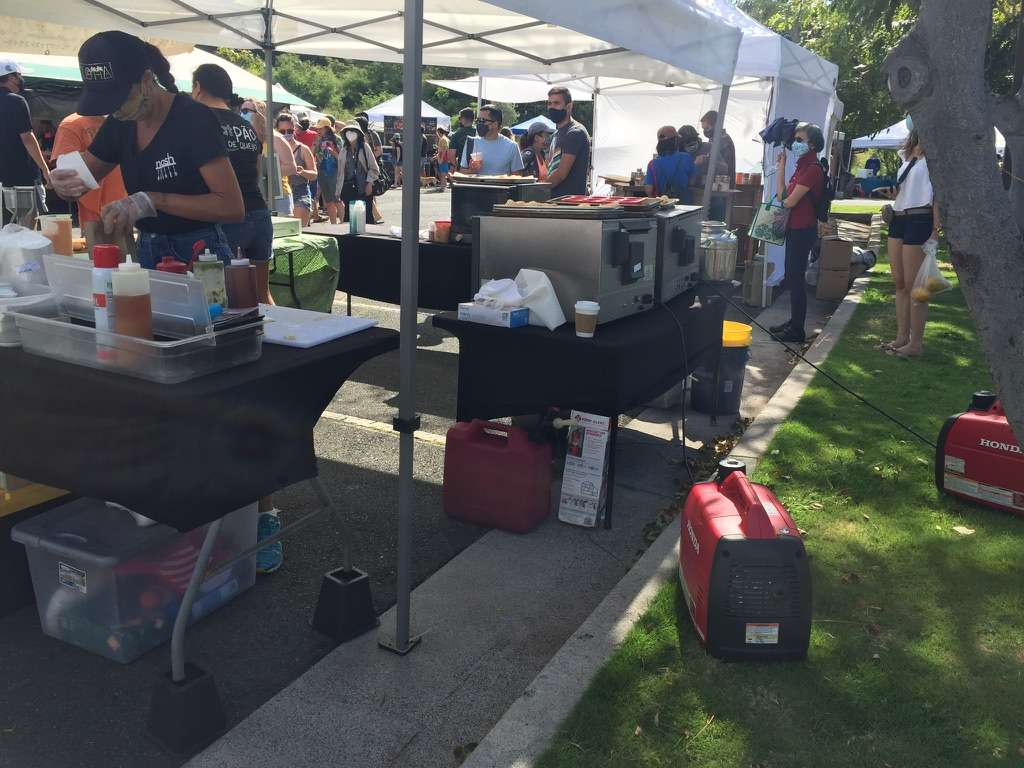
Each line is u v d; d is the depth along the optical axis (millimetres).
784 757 2254
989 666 2656
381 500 3896
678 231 4148
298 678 2596
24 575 2926
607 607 2961
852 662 2666
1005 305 2143
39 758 2240
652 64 5043
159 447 2006
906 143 6133
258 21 5773
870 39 15070
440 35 5332
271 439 2303
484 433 3732
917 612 2957
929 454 4402
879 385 5637
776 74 8070
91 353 2107
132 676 2600
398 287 6160
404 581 2674
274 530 3197
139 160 2854
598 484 3631
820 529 3582
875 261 11672
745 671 2617
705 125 8422
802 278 7000
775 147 8609
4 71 6621
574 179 6828
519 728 2344
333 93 46906
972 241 2127
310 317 2727
